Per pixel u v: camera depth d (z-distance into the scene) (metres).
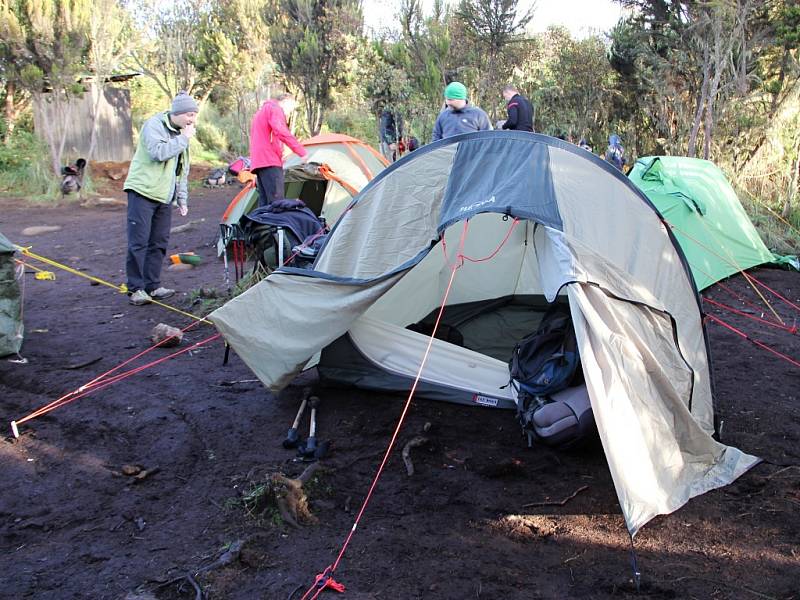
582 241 3.84
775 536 3.22
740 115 11.08
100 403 4.48
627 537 3.23
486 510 3.44
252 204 8.69
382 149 12.84
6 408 4.45
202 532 3.22
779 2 11.27
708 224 8.02
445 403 4.64
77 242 10.11
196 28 19.47
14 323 5.25
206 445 4.02
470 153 4.40
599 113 15.80
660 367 3.53
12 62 13.96
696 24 11.27
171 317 6.33
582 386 4.12
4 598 2.74
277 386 4.36
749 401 4.75
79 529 3.25
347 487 3.63
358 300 4.23
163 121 6.33
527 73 17.06
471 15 13.11
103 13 15.26
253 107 19.14
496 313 6.46
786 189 10.52
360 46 15.13
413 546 3.13
